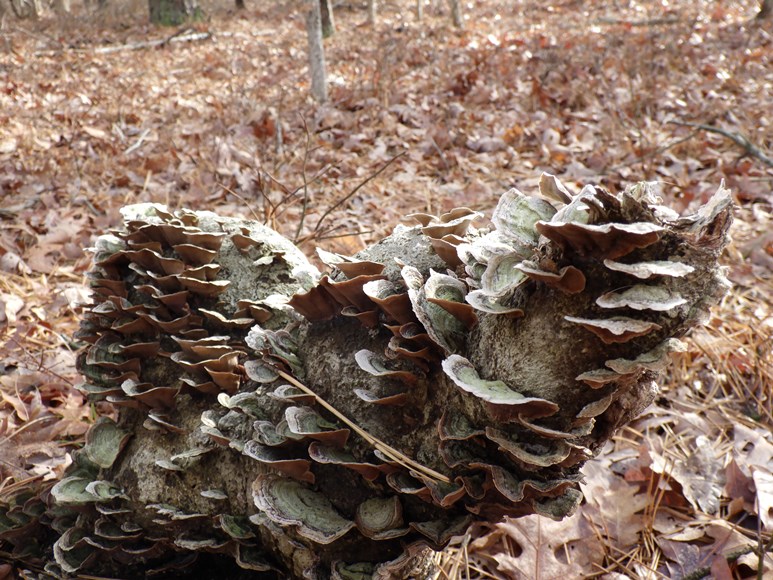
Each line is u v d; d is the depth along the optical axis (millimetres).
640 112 9078
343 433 2016
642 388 1843
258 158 7430
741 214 6242
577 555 3078
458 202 6461
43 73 13930
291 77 12609
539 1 25312
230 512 2316
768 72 11594
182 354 2439
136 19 23391
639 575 2965
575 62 11531
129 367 2557
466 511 1951
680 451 3676
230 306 2580
